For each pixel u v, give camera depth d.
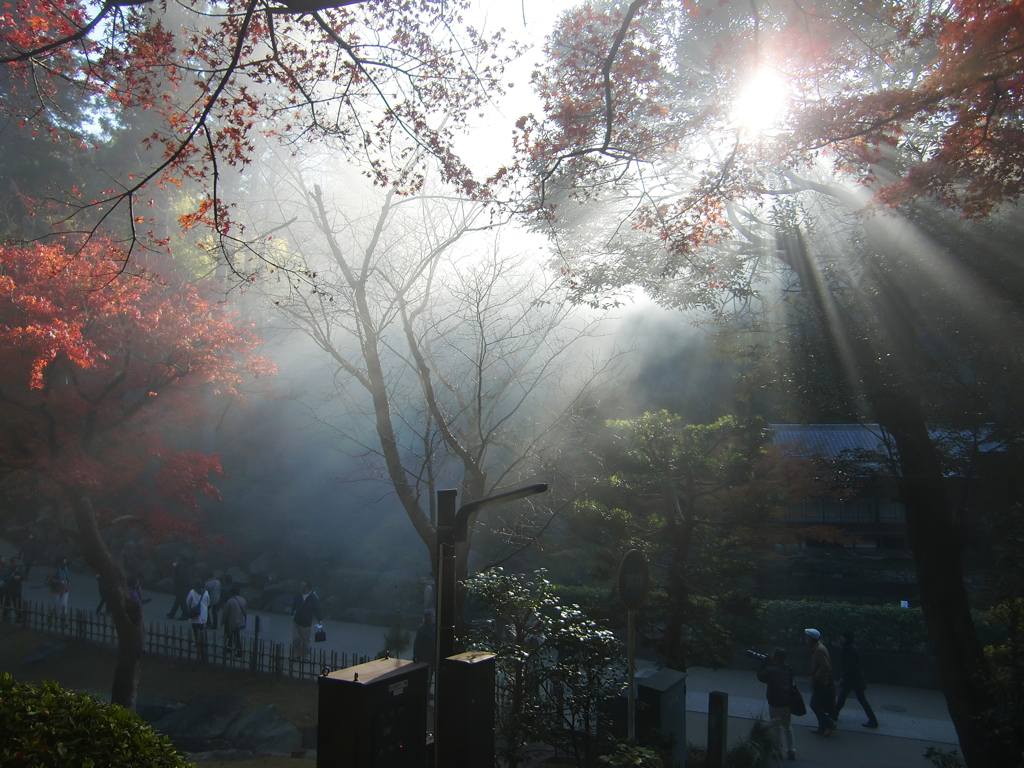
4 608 20.16
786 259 11.46
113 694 12.89
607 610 11.55
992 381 10.25
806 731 12.66
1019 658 9.01
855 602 18.91
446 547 6.53
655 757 6.76
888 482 11.52
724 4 9.78
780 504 12.25
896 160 10.16
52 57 9.28
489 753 6.06
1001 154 8.57
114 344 12.65
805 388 10.91
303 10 6.46
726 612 11.98
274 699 14.44
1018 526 10.27
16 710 4.48
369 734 5.31
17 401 11.99
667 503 11.85
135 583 19.59
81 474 12.23
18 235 18.70
